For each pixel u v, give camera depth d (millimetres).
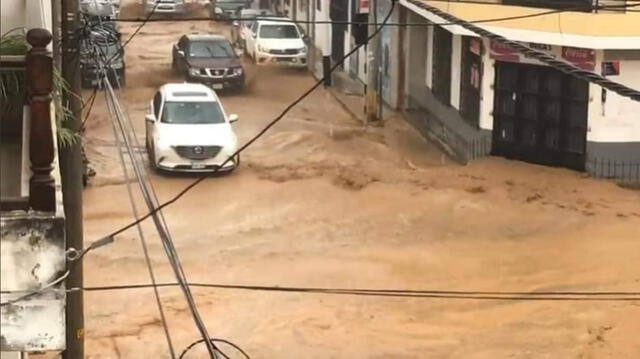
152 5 59469
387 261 23484
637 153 30344
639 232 25469
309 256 23750
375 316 20609
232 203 27422
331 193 28453
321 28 47281
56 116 11492
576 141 30766
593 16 28781
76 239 14242
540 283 22234
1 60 9094
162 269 22625
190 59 41812
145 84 41906
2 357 9828
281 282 22094
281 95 41562
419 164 31859
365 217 26547
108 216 25891
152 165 30266
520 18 27250
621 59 29812
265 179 29609
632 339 19625
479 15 30875
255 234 25141
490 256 23859
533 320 20500
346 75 44125
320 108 39375
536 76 31141
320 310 20797
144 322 20031
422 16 36094
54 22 15336
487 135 32312
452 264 23328
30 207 7477
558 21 29344
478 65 32844
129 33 54938
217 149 29625
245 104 39781
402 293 19828
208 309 20656
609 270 22938
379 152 32969
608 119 30141
